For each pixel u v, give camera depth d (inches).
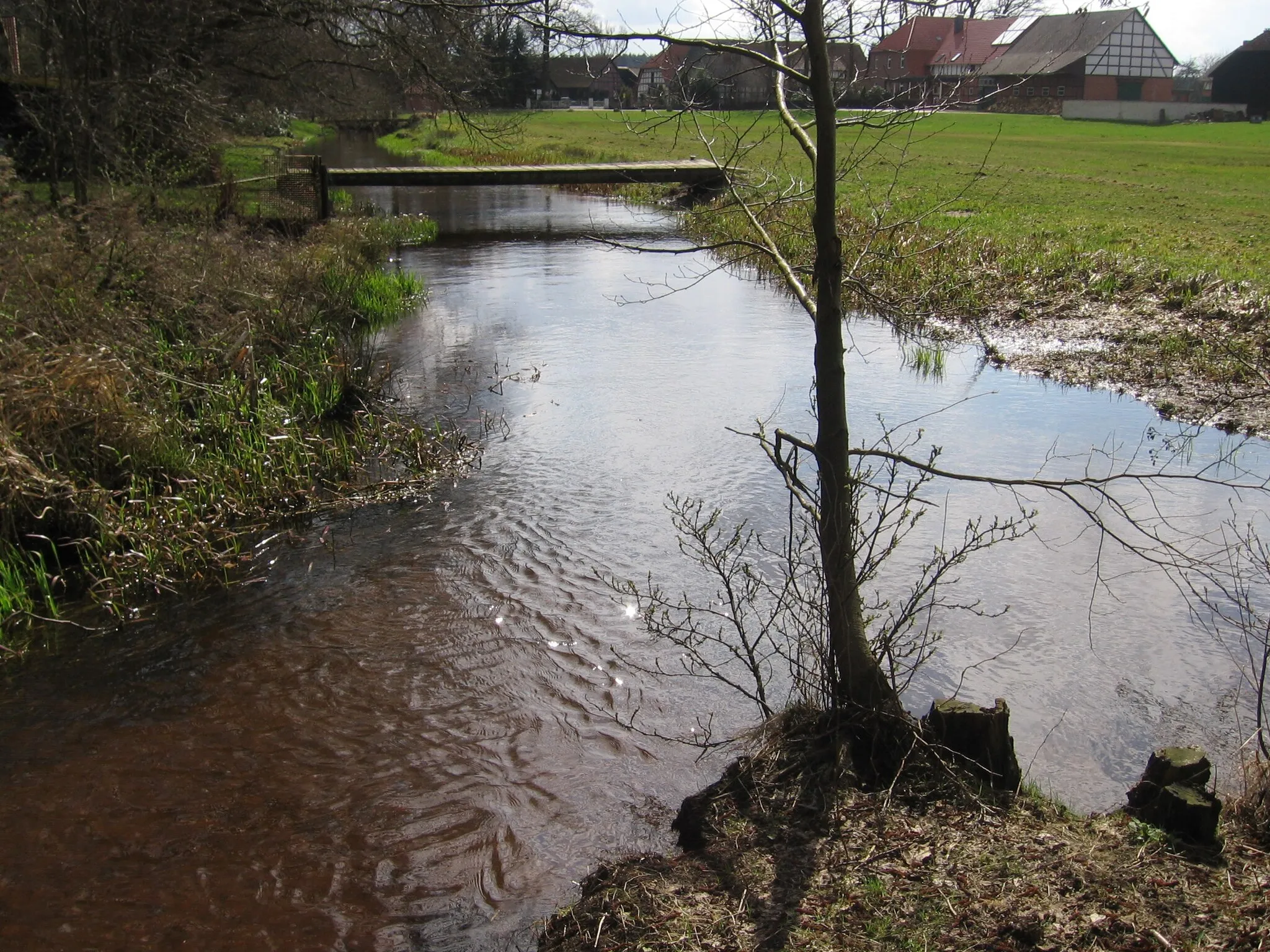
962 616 241.3
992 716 157.8
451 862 163.0
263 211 719.7
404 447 354.9
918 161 1423.5
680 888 140.2
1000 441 368.2
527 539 288.2
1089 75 2706.7
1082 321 535.2
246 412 354.9
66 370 303.3
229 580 267.3
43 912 153.3
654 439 372.2
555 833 169.0
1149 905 125.6
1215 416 390.0
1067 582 258.4
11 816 175.9
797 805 153.9
